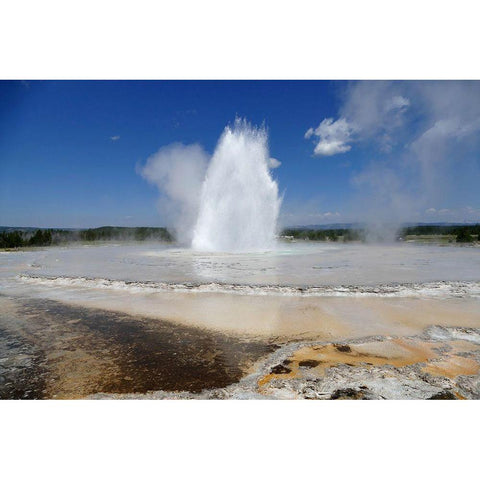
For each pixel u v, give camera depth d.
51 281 11.82
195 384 4.81
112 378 5.01
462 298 9.05
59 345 6.25
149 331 6.89
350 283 10.45
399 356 5.66
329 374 5.05
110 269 14.05
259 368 5.27
